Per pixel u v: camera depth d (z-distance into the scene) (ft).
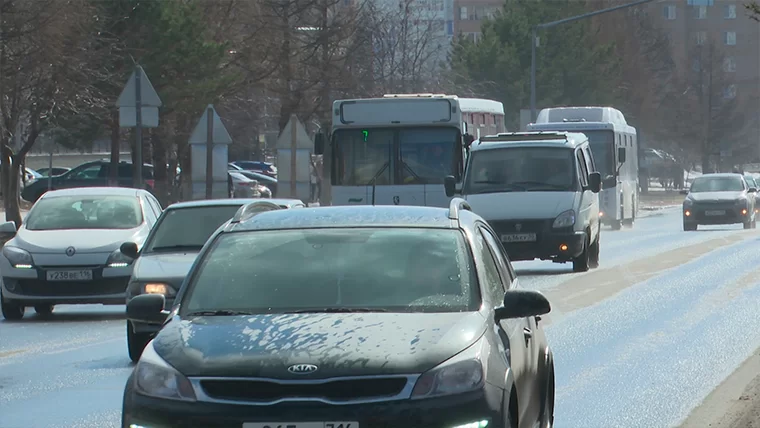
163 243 165.27
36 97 380.58
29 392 121.29
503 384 68.64
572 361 138.10
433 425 65.05
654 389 119.24
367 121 294.05
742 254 300.40
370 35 577.84
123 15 394.52
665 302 197.57
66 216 204.85
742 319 174.09
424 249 79.92
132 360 142.72
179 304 77.25
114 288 191.72
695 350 145.18
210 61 413.59
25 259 191.72
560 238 252.01
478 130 360.89
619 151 403.75
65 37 362.33
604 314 182.91
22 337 168.45
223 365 66.95
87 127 434.71
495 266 84.69
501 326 75.31
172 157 596.29
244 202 172.35
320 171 506.89
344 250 80.23
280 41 517.14
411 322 71.46
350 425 64.69
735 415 105.19
